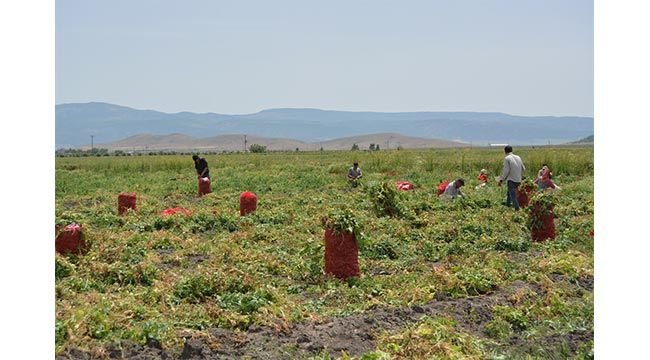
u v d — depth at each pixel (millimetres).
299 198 22859
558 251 13102
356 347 7520
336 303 9656
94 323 7625
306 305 9242
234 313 8227
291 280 11125
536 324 8688
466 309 9008
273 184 30016
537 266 11258
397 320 8438
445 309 8906
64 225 12125
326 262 11102
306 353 7285
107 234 14102
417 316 8602
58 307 8344
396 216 17766
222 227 16688
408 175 32875
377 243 13672
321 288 10430
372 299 9430
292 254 13383
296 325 8117
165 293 9484
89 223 16719
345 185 28859
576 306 9148
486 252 13008
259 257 12383
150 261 11891
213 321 8148
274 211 18578
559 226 16594
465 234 15281
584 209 19000
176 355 7090
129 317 8062
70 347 6910
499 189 24094
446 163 36375
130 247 13125
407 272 11773
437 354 7039
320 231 15797
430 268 12336
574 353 7590
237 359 7070
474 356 7133
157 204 22734
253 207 18531
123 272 10852
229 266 11430
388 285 10609
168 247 13984
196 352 7125
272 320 8109
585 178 28922
